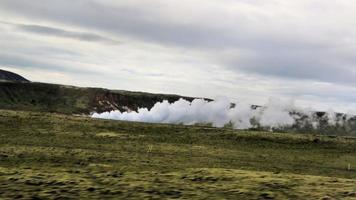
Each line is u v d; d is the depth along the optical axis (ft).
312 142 372.17
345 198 110.83
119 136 350.43
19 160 181.16
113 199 99.40
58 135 333.62
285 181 135.74
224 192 114.21
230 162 240.73
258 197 109.40
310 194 115.03
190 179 134.82
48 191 103.60
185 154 270.67
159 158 233.55
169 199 101.35
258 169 211.00
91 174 136.15
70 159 197.88
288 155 305.53
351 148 357.82
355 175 221.46
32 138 305.73
